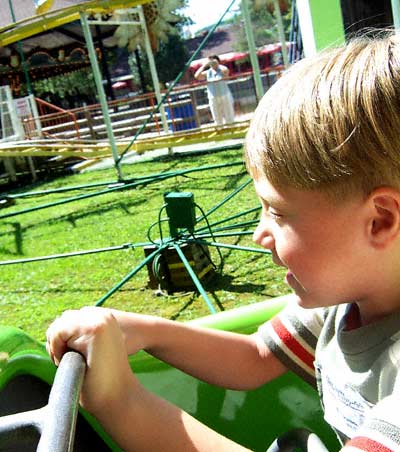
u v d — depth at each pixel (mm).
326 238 620
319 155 599
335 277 636
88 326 686
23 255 4883
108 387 679
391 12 4992
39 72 17984
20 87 17938
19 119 10492
